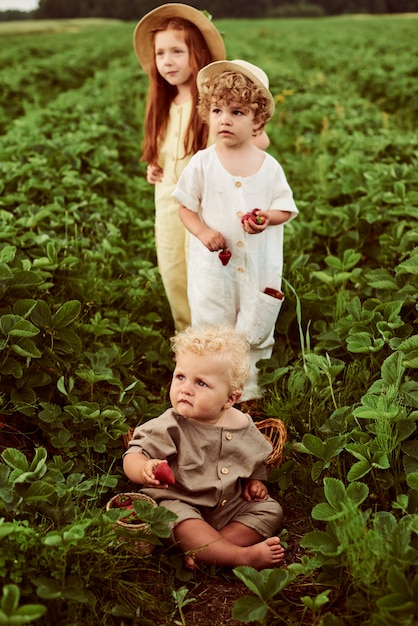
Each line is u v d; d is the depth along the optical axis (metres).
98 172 6.64
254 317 3.75
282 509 3.09
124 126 9.44
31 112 11.95
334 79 16.73
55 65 21.19
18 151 6.95
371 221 5.28
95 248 5.29
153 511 2.63
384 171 6.25
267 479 3.14
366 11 108.94
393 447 2.91
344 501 2.63
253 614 2.35
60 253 4.92
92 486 3.04
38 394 3.39
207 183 3.65
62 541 2.40
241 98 3.43
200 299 3.80
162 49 3.98
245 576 2.43
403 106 13.19
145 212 6.65
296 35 42.81
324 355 4.00
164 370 4.32
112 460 3.30
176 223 4.23
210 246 3.61
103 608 2.47
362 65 18.59
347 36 37.47
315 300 4.32
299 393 3.62
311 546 2.55
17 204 5.75
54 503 2.71
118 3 112.44
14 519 2.64
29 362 3.39
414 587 2.24
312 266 5.00
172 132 4.14
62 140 7.47
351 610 2.50
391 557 2.38
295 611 2.56
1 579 2.41
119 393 3.83
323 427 3.27
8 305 3.61
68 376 3.62
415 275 4.07
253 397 3.83
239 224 3.65
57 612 2.40
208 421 3.02
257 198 3.66
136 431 3.00
